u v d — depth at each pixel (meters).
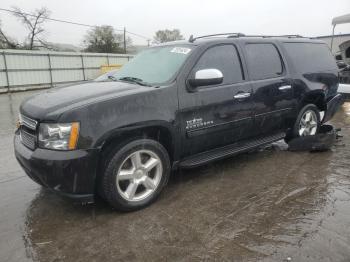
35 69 25.48
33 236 2.97
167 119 3.42
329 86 5.59
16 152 3.40
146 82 3.76
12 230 3.08
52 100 3.32
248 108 4.24
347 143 5.60
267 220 3.10
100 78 4.75
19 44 42.34
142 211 3.37
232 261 2.53
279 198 3.55
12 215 3.37
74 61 28.75
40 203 3.62
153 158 3.45
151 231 2.98
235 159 4.89
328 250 2.61
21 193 3.90
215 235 2.88
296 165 4.57
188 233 2.93
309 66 5.27
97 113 3.04
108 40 50.03
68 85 4.14
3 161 5.20
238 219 3.14
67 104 3.11
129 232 2.98
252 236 2.85
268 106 4.52
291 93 4.86
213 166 4.61
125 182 3.42
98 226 3.10
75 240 2.88
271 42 4.80
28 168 3.16
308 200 3.48
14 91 23.92
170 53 4.06
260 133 4.61
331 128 5.62
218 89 3.90
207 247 2.71
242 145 4.41
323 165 4.54
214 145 4.05
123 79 4.09
